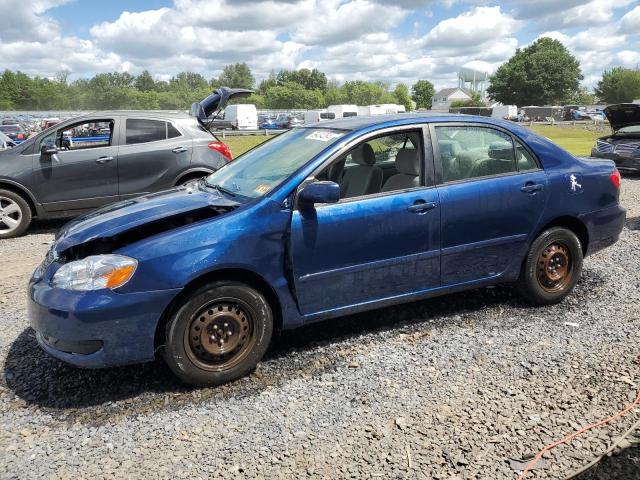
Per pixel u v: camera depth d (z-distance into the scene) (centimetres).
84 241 347
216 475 271
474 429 303
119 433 307
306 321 382
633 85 10988
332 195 351
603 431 298
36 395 348
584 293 502
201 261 337
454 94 12862
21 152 801
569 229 477
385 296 403
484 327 433
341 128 420
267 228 356
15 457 288
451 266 421
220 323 350
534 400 329
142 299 327
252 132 3609
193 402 338
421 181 409
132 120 843
